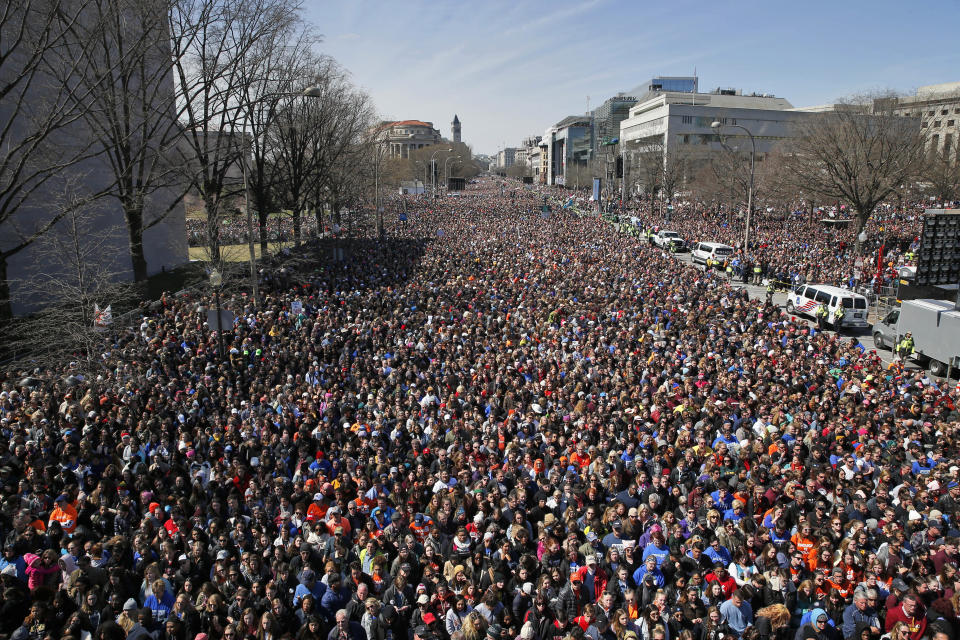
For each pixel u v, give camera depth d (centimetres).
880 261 3288
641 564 791
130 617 686
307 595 676
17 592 697
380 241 4819
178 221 4578
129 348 1780
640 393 1380
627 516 851
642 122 12306
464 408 1305
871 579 679
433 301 2447
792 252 4112
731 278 3869
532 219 6881
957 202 6178
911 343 2153
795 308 2916
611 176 10231
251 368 1617
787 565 756
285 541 822
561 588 711
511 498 891
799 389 1446
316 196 4916
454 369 1584
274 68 3572
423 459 1105
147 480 994
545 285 2802
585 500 932
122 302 2514
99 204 2959
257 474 1062
